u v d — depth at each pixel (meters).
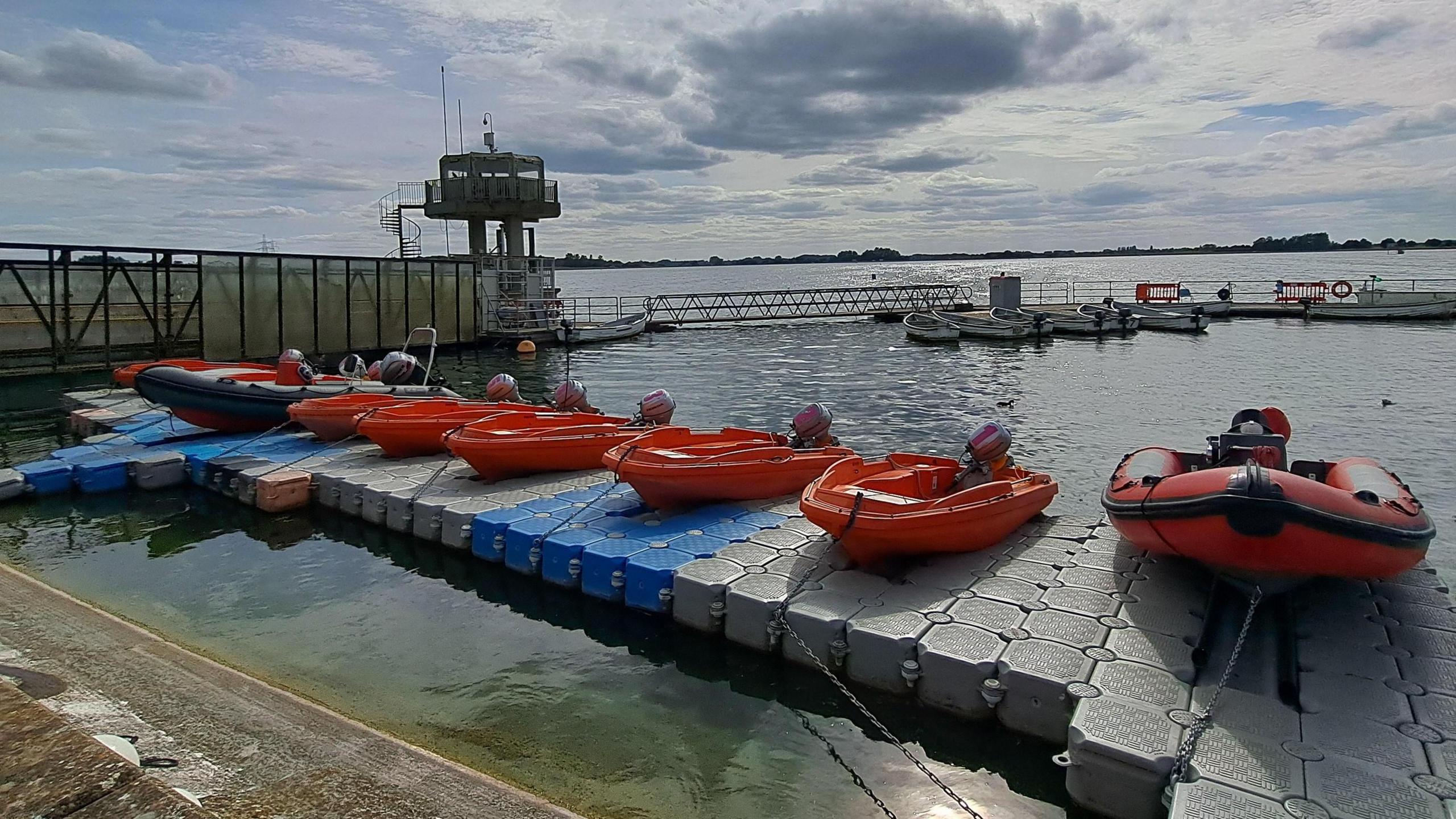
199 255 26.38
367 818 4.29
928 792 5.58
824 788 5.64
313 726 5.26
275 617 8.45
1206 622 6.30
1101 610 6.74
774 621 7.11
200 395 14.65
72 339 24.94
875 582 7.54
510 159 40.78
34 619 6.91
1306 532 6.01
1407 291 49.28
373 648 7.78
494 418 12.27
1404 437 17.69
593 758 6.00
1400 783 4.51
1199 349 35.00
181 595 8.98
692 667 7.43
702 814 5.33
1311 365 29.02
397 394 16.20
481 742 6.20
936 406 22.05
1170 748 4.87
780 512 9.84
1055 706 5.67
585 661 7.52
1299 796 4.42
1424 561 9.25
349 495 11.45
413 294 34.09
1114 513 7.50
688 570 7.92
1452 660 5.88
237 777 4.65
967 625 6.56
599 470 12.08
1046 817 5.30
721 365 32.00
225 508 11.97
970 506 7.79
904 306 58.81
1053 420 19.88
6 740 3.82
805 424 11.34
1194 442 17.30
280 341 28.81
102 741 4.73
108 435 15.35
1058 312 45.16
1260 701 5.33
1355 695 5.41
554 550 8.82
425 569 9.75
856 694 6.60
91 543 10.59
